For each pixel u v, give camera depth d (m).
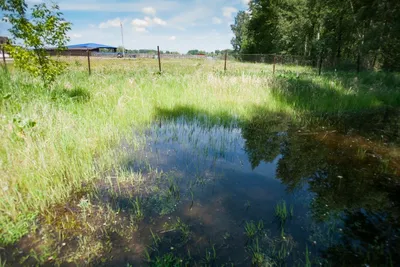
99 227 2.17
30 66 5.69
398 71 15.86
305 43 30.03
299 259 1.88
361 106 7.43
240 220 2.33
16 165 2.78
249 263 1.84
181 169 3.36
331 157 3.88
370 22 16.98
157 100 6.51
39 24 5.67
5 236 2.02
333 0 20.44
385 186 3.03
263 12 37.72
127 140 4.20
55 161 3.00
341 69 17.80
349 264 1.85
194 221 2.29
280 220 2.34
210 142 4.39
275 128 5.34
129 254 1.89
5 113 4.13
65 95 5.57
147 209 2.45
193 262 1.83
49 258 1.83
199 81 8.23
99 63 22.03
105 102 5.80
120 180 2.97
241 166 3.52
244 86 7.97
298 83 8.99
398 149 4.23
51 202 2.47
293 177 3.22
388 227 2.28
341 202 2.68
